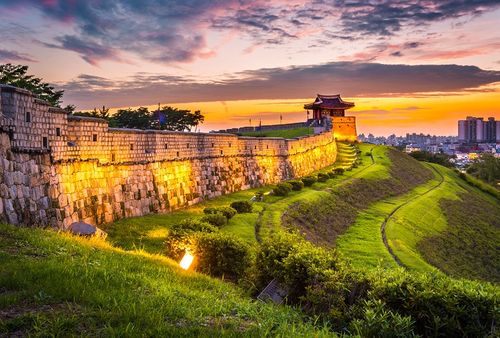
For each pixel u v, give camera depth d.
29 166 26.12
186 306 11.95
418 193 93.62
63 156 30.78
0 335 9.04
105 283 12.69
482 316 11.91
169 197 47.72
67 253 16.30
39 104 27.69
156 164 45.97
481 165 176.75
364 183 83.94
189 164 53.44
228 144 64.25
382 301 12.90
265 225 41.22
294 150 85.94
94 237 22.41
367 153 129.25
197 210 48.25
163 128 112.50
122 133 40.09
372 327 11.83
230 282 21.00
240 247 22.66
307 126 134.88
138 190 42.31
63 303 10.80
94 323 9.71
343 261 16.31
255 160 72.00
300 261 15.66
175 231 25.23
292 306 14.98
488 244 71.81
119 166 39.56
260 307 13.45
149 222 38.56
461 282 13.10
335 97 159.50
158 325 9.82
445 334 11.82
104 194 36.66
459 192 105.19
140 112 110.25
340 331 12.70
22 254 14.92
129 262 16.86
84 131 34.19
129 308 10.55
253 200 56.22
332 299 13.77
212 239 22.67
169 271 17.34
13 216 23.45
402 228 59.41
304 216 51.91
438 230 67.25
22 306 10.48
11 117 24.50
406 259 42.56
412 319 12.30
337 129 155.50
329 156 111.00
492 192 126.12
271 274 16.70
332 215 58.06
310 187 72.75
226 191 62.03
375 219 62.62
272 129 136.88
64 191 30.52
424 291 12.37
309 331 11.04
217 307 12.48
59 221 29.06
